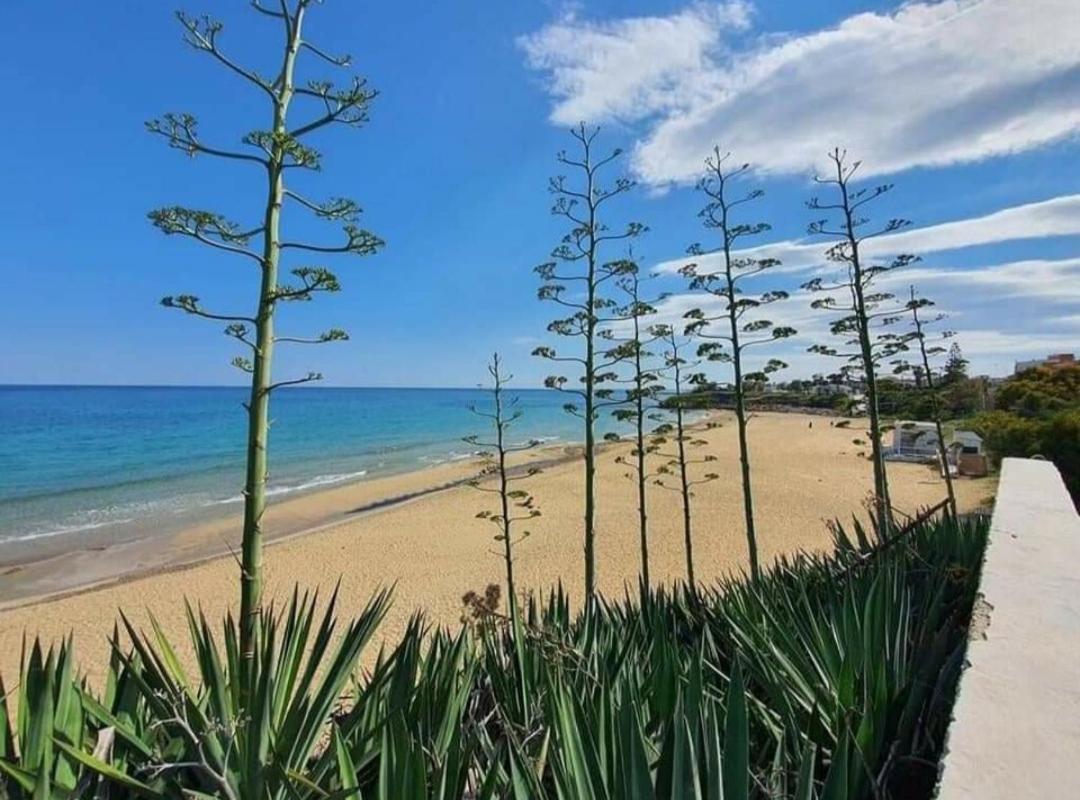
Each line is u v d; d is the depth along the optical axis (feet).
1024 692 4.29
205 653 8.93
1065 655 4.87
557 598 14.26
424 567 56.03
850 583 10.95
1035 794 3.20
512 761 5.81
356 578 52.95
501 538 32.73
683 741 4.95
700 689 6.22
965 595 10.27
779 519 72.33
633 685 7.84
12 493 94.99
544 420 259.19
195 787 7.02
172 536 69.67
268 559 59.47
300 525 75.92
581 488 96.17
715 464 118.62
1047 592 6.28
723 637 10.97
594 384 33.99
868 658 7.68
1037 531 8.71
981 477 88.28
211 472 114.01
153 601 47.34
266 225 11.27
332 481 109.70
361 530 71.41
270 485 105.81
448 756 6.52
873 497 24.09
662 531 67.67
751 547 34.24
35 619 43.45
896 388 36.55
